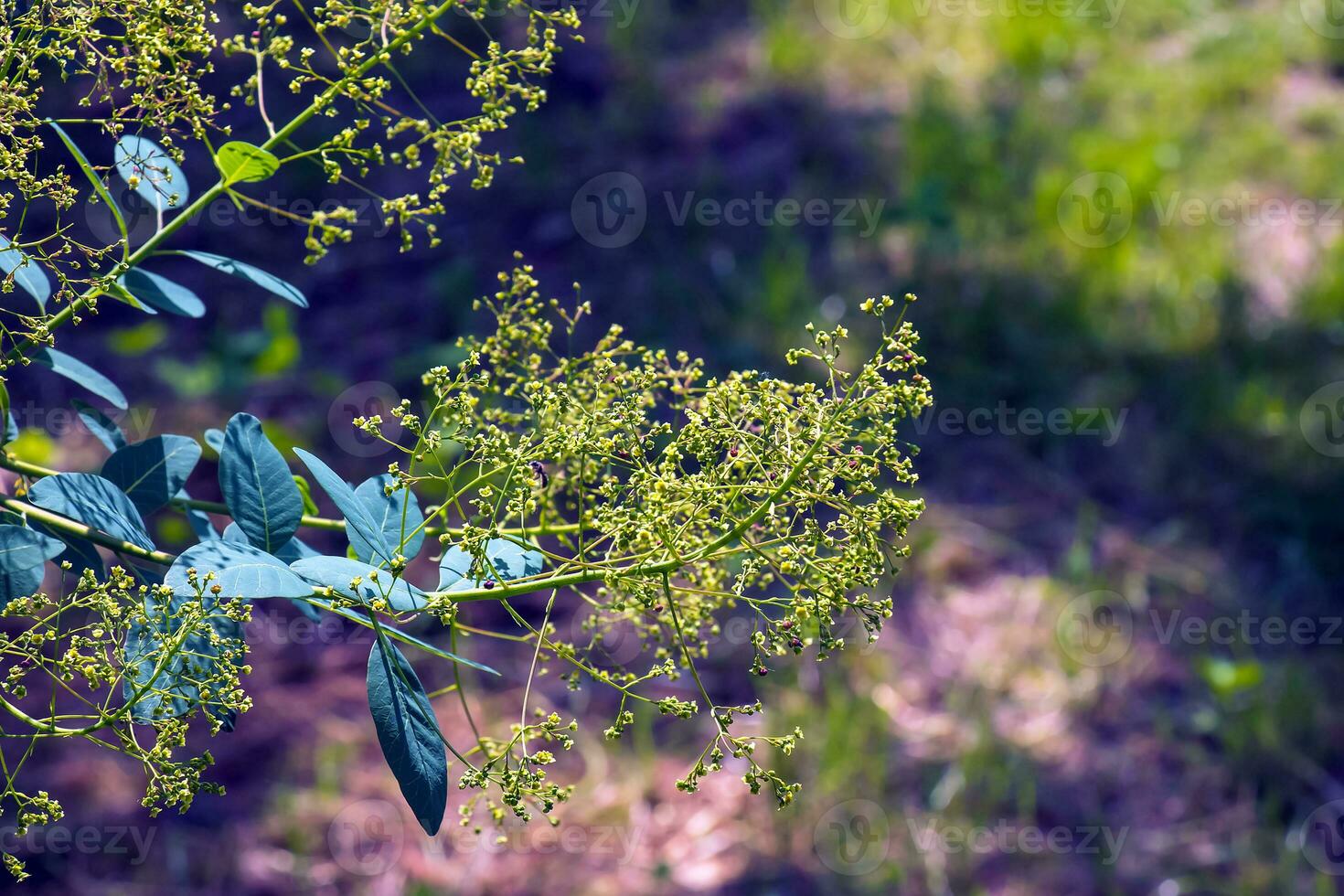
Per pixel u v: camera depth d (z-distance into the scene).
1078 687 3.62
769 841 3.26
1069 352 4.58
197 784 0.98
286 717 3.52
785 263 4.90
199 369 4.44
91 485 1.09
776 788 1.09
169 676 1.01
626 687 1.12
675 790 3.38
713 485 1.11
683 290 4.80
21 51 1.03
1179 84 5.95
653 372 1.17
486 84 1.11
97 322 4.67
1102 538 4.06
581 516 1.15
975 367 4.55
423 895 3.10
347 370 4.55
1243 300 4.66
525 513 1.14
